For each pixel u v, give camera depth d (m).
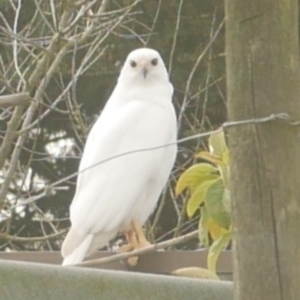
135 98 11.18
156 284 6.35
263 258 4.75
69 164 21.69
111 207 10.38
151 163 10.69
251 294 4.76
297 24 4.80
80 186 10.63
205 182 6.98
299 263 4.74
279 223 4.73
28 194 14.23
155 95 11.18
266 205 4.75
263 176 4.74
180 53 20.23
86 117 20.39
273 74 4.72
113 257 7.29
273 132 4.73
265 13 4.70
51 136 21.42
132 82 11.23
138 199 10.62
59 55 11.00
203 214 7.10
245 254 4.77
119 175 10.52
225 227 6.99
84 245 10.11
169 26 20.16
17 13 12.31
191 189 7.30
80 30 14.01
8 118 16.44
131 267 8.80
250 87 4.73
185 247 17.27
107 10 16.30
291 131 4.74
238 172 4.79
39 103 10.98
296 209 4.75
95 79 20.56
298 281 4.74
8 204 13.98
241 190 4.78
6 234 11.91
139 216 10.72
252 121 4.73
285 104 4.72
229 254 8.21
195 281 6.46
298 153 4.76
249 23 4.72
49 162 21.52
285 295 4.73
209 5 20.20
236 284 4.81
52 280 6.07
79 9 13.02
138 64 11.20
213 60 19.62
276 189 4.73
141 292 6.30
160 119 10.95
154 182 10.82
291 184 4.74
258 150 4.74
